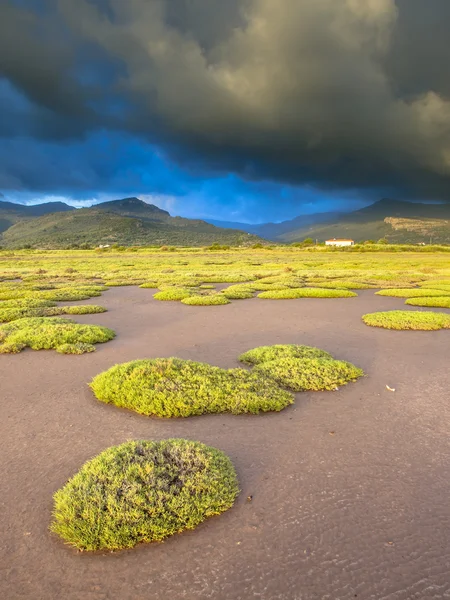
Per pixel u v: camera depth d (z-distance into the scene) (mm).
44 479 6402
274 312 23250
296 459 6883
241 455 7023
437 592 4254
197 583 4355
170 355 14047
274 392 9516
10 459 7039
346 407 9148
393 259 88375
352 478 6309
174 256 107000
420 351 14281
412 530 5141
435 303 25359
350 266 66250
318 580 4387
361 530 5141
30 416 8867
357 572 4492
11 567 4617
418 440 7566
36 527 5293
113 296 32156
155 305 26688
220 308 24906
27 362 13195
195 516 5250
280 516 5414
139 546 4898
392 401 9523
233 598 4172
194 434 7832
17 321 18609
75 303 28109
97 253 128250
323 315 22203
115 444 7500
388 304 26391
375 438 7645
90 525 4996
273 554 4742
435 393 10070
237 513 5477
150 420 8516
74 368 12508
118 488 5492
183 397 9062
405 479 6285
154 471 5820
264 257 99500
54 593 4266
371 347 14945
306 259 89625
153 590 4277
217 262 79375
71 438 7785
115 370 10742
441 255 107125
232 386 9711
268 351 13227
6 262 86000
